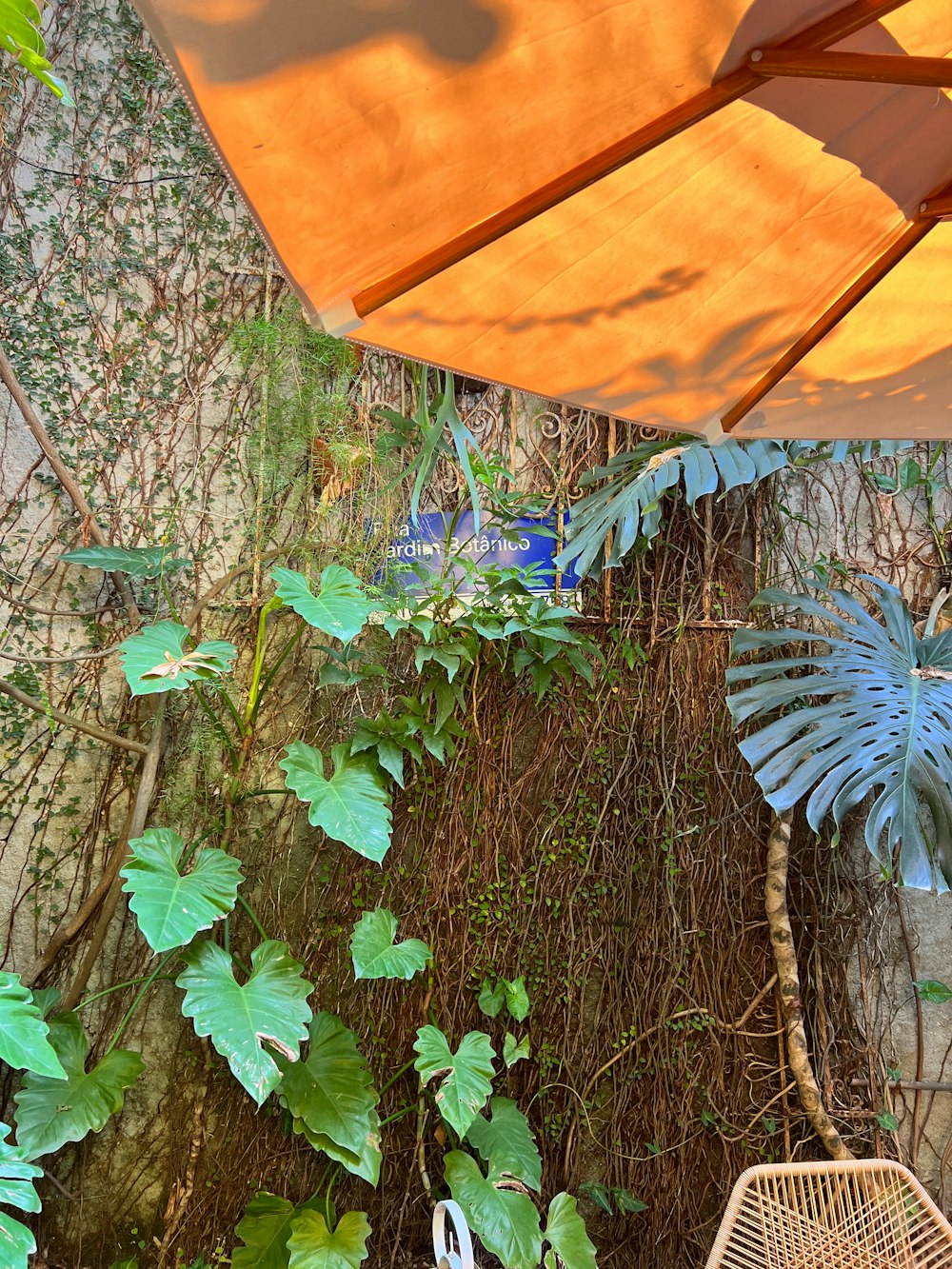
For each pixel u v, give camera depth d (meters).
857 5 0.57
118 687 2.54
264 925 2.49
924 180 0.76
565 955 2.55
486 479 2.55
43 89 2.65
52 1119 1.95
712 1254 1.59
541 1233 2.06
